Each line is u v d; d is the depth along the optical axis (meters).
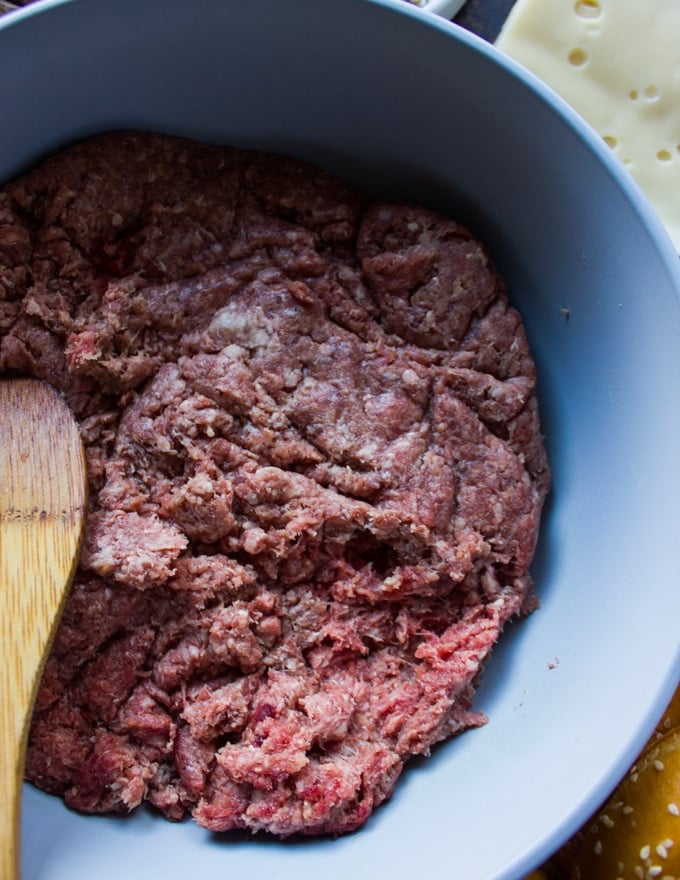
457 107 0.32
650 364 0.32
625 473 0.33
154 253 0.34
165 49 0.31
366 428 0.33
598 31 0.39
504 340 0.34
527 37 0.39
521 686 0.34
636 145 0.39
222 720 0.33
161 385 0.33
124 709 0.33
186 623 0.33
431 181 0.34
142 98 0.33
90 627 0.33
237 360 0.33
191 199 0.34
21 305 0.33
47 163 0.33
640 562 0.32
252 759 0.32
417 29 0.31
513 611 0.34
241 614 0.33
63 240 0.33
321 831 0.32
